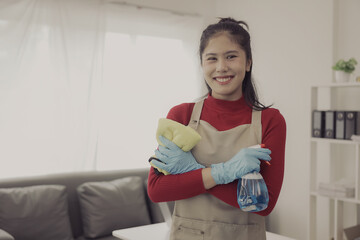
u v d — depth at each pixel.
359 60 3.18
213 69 1.11
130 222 3.21
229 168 1.02
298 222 3.62
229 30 1.10
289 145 3.69
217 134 1.13
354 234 2.97
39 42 3.30
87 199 3.15
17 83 3.22
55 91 3.37
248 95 1.18
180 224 1.14
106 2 3.60
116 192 3.24
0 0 3.13
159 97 3.96
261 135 1.11
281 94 3.76
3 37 3.16
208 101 1.20
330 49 3.34
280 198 3.79
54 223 2.94
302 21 3.56
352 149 3.22
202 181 1.04
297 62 3.61
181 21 4.04
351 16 3.23
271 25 3.84
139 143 3.84
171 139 1.09
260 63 3.96
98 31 3.54
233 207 1.09
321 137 2.99
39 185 3.12
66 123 3.42
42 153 3.33
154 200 1.12
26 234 2.81
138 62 3.83
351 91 3.22
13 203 2.84
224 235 1.09
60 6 3.37
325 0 3.37
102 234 3.10
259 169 1.02
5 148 3.20
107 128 3.68
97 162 3.63
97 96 3.56
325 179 3.38
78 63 3.46
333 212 3.33
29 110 3.28
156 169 1.11
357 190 2.77
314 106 3.06
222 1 4.30
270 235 1.96
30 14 3.24
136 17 3.78
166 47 3.98
